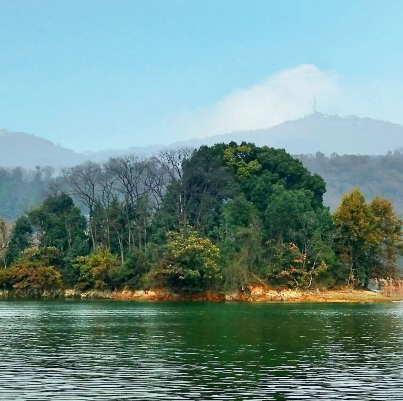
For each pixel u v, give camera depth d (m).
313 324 82.50
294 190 161.38
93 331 73.81
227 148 176.38
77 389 39.41
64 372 45.22
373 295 148.25
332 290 150.00
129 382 41.59
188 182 167.25
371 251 157.25
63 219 171.38
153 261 149.00
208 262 141.38
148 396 37.59
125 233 168.62
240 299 143.38
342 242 153.50
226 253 145.88
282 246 146.50
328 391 39.12
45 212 171.25
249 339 65.31
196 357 52.44
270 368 47.09
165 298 146.75
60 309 114.38
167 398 37.12
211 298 145.00
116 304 130.38
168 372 45.25
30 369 46.50
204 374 44.53
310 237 148.88
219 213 162.88
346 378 43.22
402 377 43.62
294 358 51.97
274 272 145.00
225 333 71.12
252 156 175.00
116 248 169.75
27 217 173.62
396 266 158.75
